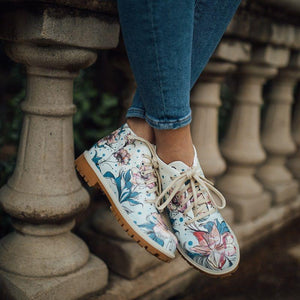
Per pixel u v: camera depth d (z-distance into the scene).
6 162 1.90
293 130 2.29
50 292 1.03
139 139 1.00
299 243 1.82
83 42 0.94
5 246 1.11
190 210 0.97
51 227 1.10
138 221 0.93
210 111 1.50
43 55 0.94
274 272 1.56
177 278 1.35
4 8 0.94
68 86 1.03
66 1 0.87
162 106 0.84
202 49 0.96
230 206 1.70
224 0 0.93
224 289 1.43
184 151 0.94
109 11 0.97
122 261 1.25
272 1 1.39
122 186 0.98
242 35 1.37
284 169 2.07
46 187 1.04
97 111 2.74
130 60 0.83
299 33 1.69
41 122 1.03
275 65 1.63
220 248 0.94
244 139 1.71
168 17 0.75
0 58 3.43
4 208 1.06
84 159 1.05
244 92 1.69
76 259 1.10
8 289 1.04
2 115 2.82
